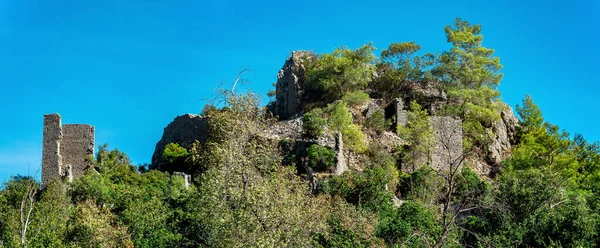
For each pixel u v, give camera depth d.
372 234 49.16
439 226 50.72
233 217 40.56
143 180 73.31
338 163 66.56
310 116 69.94
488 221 51.56
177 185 68.00
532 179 55.44
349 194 61.03
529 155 76.62
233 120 46.84
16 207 58.75
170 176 75.44
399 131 79.00
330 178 63.16
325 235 45.56
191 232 50.31
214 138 49.56
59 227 48.75
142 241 49.84
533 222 51.28
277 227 40.00
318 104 87.25
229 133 45.94
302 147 67.50
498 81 93.69
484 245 47.47
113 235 48.88
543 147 77.31
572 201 54.41
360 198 60.22
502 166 78.75
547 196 53.69
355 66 91.38
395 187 67.00
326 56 91.44
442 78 93.06
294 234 40.97
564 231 50.69
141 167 85.62
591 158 77.50
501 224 50.47
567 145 77.81
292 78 91.19
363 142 74.19
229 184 42.12
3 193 62.66
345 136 73.38
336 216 50.97
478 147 82.56
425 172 65.75
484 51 94.81
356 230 49.06
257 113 48.25
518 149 80.94
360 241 47.50
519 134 88.94
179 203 57.94
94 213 51.28
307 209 45.81
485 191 56.06
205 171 51.28
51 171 77.31
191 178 75.06
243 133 46.34
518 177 56.66
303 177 64.62
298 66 93.00
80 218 49.44
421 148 75.25
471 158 79.94
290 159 66.75
